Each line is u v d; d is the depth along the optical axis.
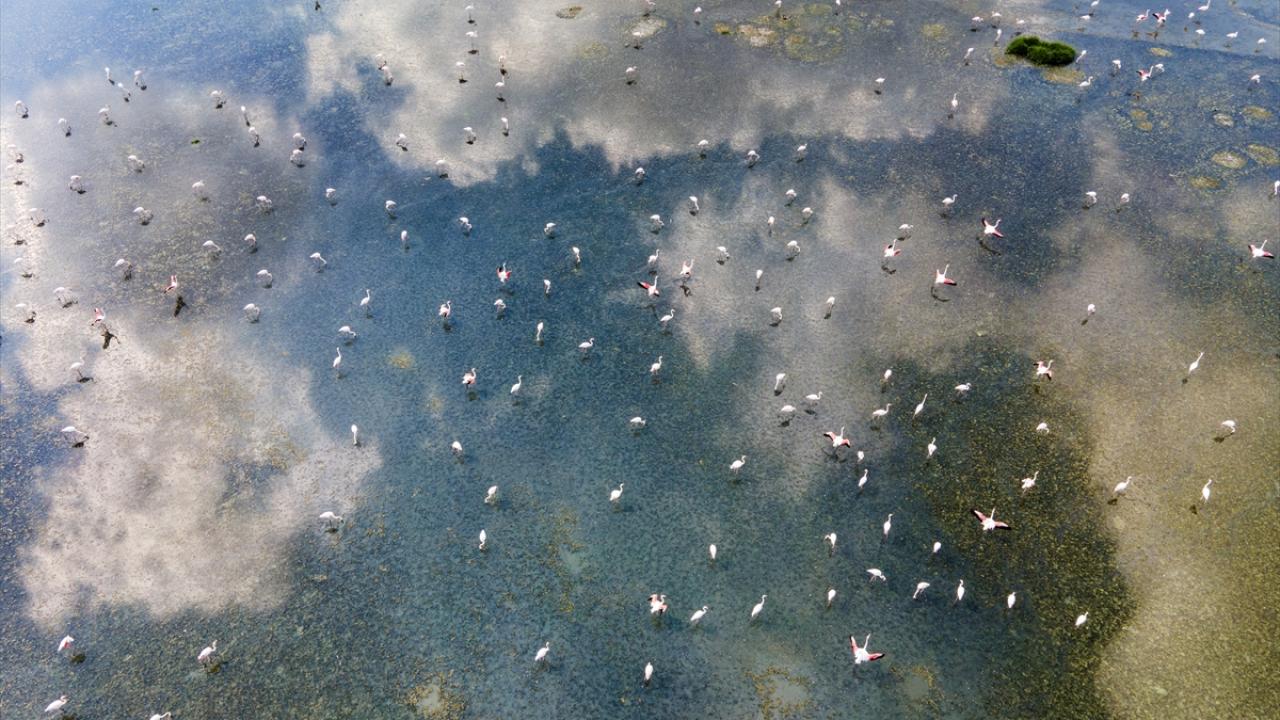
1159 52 49.56
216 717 23.39
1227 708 22.75
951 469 28.92
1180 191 40.03
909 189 40.47
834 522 27.53
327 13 55.19
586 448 29.91
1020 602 25.31
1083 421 30.25
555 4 55.41
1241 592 25.25
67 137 45.03
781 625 24.97
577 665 24.22
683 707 23.27
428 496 28.53
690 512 27.91
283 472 29.39
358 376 32.62
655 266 36.75
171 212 40.31
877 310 34.62
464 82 48.16
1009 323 33.97
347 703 23.59
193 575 26.55
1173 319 33.94
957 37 51.25
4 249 38.53
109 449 30.33
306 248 38.22
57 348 34.06
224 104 47.12
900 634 24.69
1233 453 29.02
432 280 36.47
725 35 51.62
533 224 39.03
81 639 25.08
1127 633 24.45
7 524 28.08
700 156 42.59
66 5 57.12
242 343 34.06
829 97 46.44
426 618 25.33
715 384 31.98
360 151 43.50
